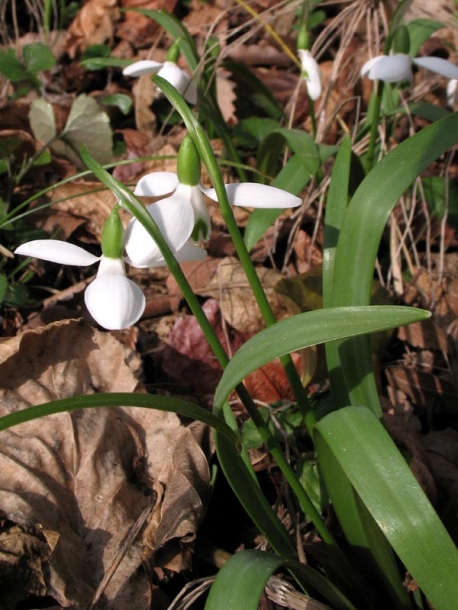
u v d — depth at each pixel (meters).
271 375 0.35
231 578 0.18
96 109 0.47
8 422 0.16
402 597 0.25
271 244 0.44
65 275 0.42
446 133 0.22
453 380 0.37
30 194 0.46
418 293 0.41
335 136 0.54
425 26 0.46
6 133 0.48
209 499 0.29
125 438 0.31
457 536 0.29
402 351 0.39
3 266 0.40
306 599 0.24
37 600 0.25
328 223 0.26
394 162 0.22
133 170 0.49
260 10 0.64
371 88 0.55
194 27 0.64
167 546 0.28
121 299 0.19
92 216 0.45
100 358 0.33
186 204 0.20
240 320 0.39
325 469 0.22
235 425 0.28
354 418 0.19
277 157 0.45
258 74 0.61
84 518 0.28
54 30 0.65
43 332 0.32
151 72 0.41
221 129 0.45
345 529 0.24
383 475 0.18
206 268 0.42
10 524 0.26
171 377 0.37
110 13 0.63
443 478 0.31
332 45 0.61
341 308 0.18
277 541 0.23
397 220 0.45
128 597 0.26
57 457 0.29
